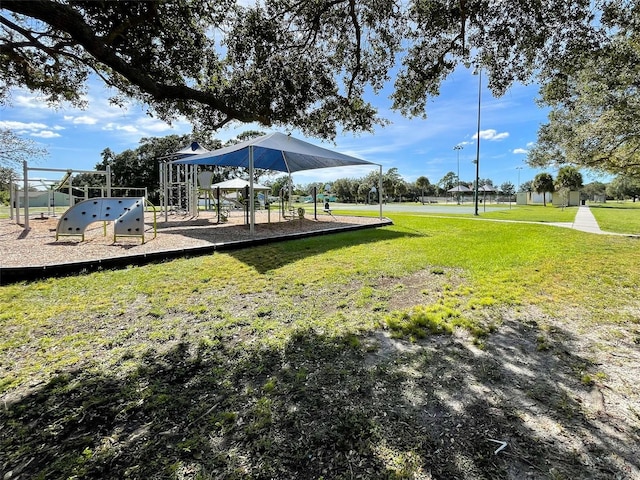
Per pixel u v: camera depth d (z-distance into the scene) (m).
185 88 3.79
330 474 1.45
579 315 3.39
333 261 5.74
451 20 4.34
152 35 3.92
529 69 4.40
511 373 2.30
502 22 4.05
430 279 4.70
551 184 39.81
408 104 5.62
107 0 3.17
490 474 1.46
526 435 1.70
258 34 4.43
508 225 12.53
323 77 5.19
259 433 1.70
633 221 14.83
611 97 7.75
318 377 2.23
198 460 1.52
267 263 5.52
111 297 3.76
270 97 4.57
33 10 2.46
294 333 2.91
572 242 8.09
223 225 11.04
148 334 2.88
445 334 2.94
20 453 1.54
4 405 1.90
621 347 2.69
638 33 4.37
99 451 1.56
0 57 4.19
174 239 7.27
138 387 2.09
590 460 1.54
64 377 2.19
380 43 5.23
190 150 14.29
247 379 2.20
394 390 2.09
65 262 4.68
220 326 3.06
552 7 3.69
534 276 4.82
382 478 1.43
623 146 9.00
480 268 5.31
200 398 1.99
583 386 2.15
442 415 1.85
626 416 1.85
